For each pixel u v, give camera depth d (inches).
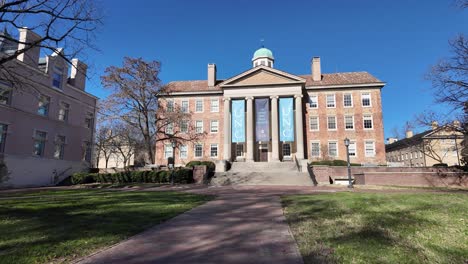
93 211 409.4
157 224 330.6
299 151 1551.4
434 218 340.2
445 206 428.1
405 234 267.3
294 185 1052.5
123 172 1224.2
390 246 229.1
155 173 1172.5
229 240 261.3
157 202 516.1
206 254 221.3
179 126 1396.4
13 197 625.9
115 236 267.0
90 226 307.3
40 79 1206.9
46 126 1234.0
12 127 1082.7
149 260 207.2
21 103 1122.7
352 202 478.6
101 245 239.5
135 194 687.1
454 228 290.8
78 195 670.5
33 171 1154.7
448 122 1032.8
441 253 213.6
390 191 772.0
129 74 1247.5
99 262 201.5
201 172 1173.7
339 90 1692.9
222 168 1348.4
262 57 2113.7
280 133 1583.4
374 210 399.9
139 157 1958.7
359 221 327.0
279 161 1546.5
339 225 308.5
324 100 1695.4
